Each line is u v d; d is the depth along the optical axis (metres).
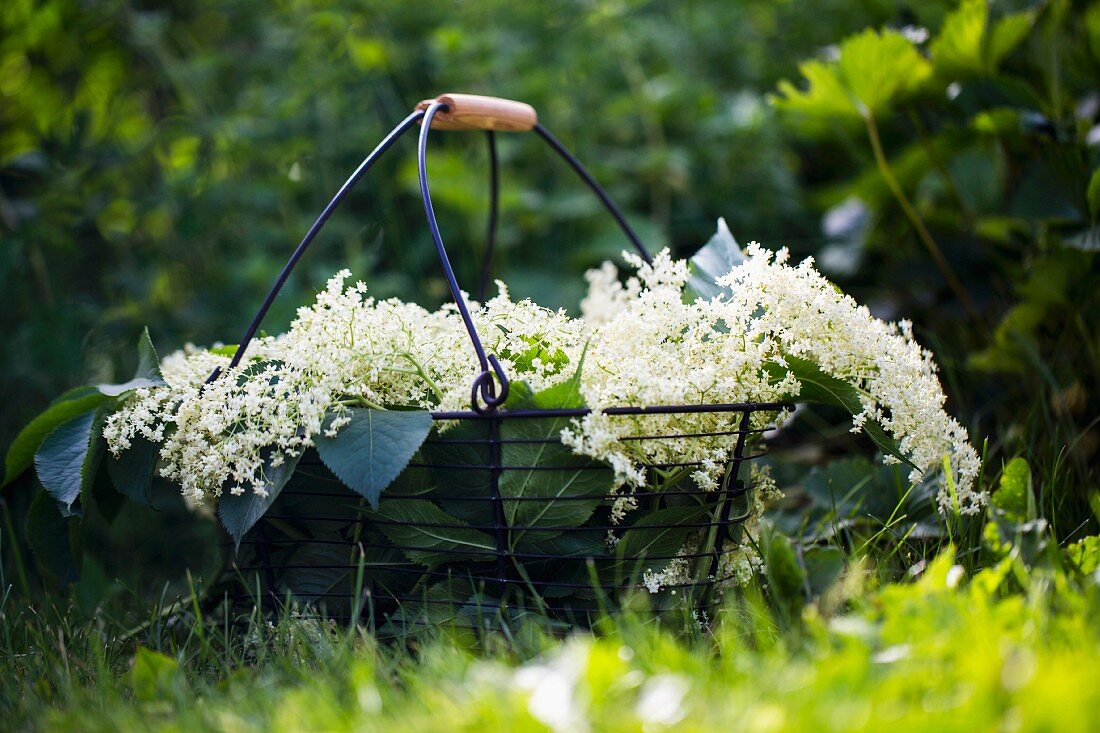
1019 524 1.31
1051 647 1.01
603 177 3.07
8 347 2.47
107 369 2.63
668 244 3.09
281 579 1.49
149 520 2.34
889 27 2.83
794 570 1.23
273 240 2.89
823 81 2.26
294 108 2.84
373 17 2.97
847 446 2.35
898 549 1.54
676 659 1.02
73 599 1.67
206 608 1.62
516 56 3.03
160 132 2.89
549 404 1.29
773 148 3.11
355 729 0.94
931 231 2.55
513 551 1.35
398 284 2.77
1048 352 2.13
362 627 1.35
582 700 0.89
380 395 1.38
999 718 0.84
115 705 1.14
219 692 1.16
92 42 2.96
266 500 1.31
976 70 2.17
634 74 3.16
